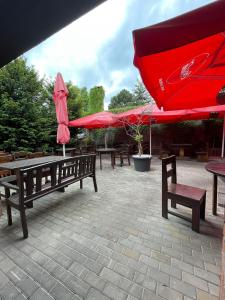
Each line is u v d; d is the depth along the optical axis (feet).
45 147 26.37
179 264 5.35
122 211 8.96
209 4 2.93
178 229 7.20
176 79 5.78
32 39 3.00
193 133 27.32
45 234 7.04
